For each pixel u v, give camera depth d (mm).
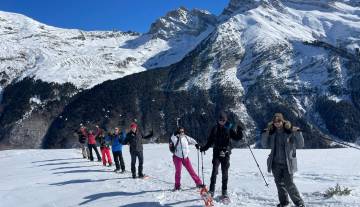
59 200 12875
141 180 15469
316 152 28750
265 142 9945
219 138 11023
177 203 10914
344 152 28656
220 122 11031
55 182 16234
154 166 21422
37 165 23938
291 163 9617
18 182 17000
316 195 11938
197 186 12859
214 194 11898
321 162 22453
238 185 14219
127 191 13227
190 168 13008
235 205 10484
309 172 17953
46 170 20984
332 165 20969
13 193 14445
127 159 25922
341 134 126562
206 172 18266
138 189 13500
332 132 128750
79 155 29375
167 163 22547
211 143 11109
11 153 34406
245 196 11977
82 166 21719
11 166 24750
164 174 17828
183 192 12539
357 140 122938
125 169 20344
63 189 14516
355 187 13125
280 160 9719
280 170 9805
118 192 13141
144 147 36250
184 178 16547
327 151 29578
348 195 11547
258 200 11359
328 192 11656
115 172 18484
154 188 13555
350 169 19125
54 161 25578
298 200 9766
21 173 20703
